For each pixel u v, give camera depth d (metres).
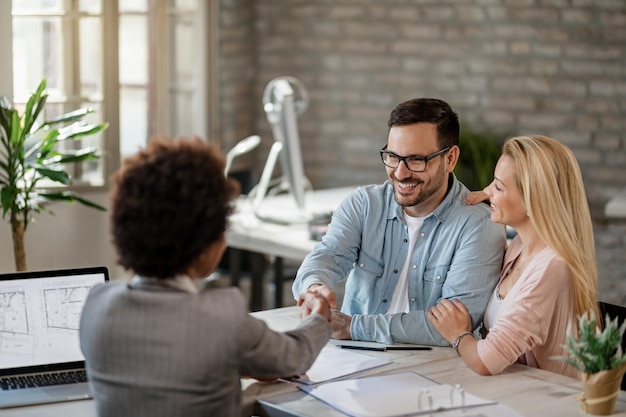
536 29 7.29
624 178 7.26
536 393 2.68
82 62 5.85
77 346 2.87
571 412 2.54
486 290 3.13
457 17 7.47
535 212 2.89
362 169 7.85
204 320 2.12
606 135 7.26
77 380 2.76
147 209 2.08
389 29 7.65
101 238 5.95
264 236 5.42
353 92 7.80
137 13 7.12
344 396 2.60
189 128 7.43
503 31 7.37
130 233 2.10
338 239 3.36
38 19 5.73
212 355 2.12
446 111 3.16
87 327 2.18
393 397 2.59
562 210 2.88
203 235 2.11
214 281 6.52
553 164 2.89
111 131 5.89
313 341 2.43
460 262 3.16
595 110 7.26
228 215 2.17
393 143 3.15
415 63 7.62
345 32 7.75
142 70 7.24
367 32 7.70
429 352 3.05
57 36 5.77
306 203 6.28
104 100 5.86
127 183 2.11
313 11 7.80
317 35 7.82
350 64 7.77
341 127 7.88
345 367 2.86
